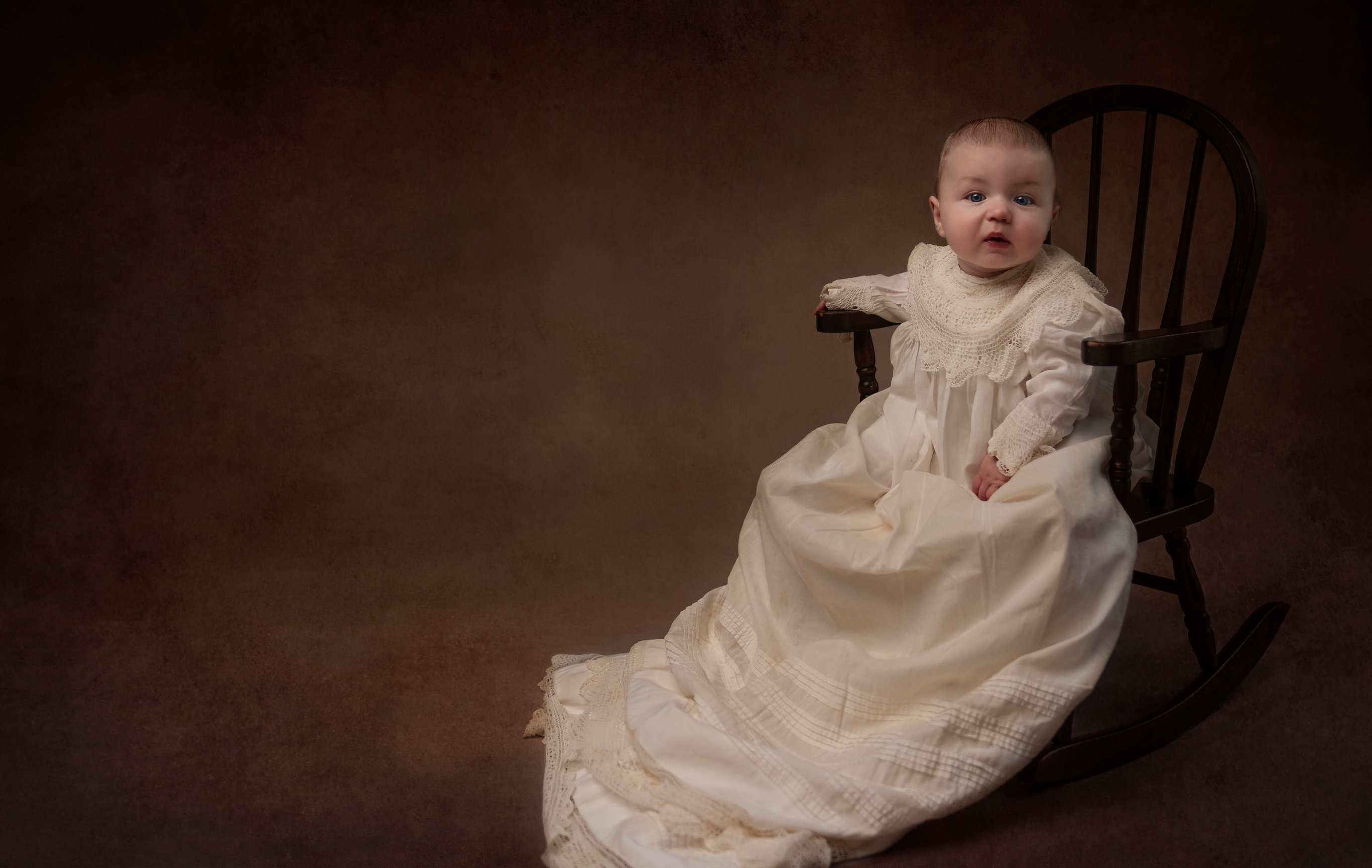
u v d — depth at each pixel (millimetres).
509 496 2434
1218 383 1416
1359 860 1195
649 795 1258
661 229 2631
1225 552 1968
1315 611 1751
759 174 2615
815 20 2562
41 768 1539
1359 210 2643
